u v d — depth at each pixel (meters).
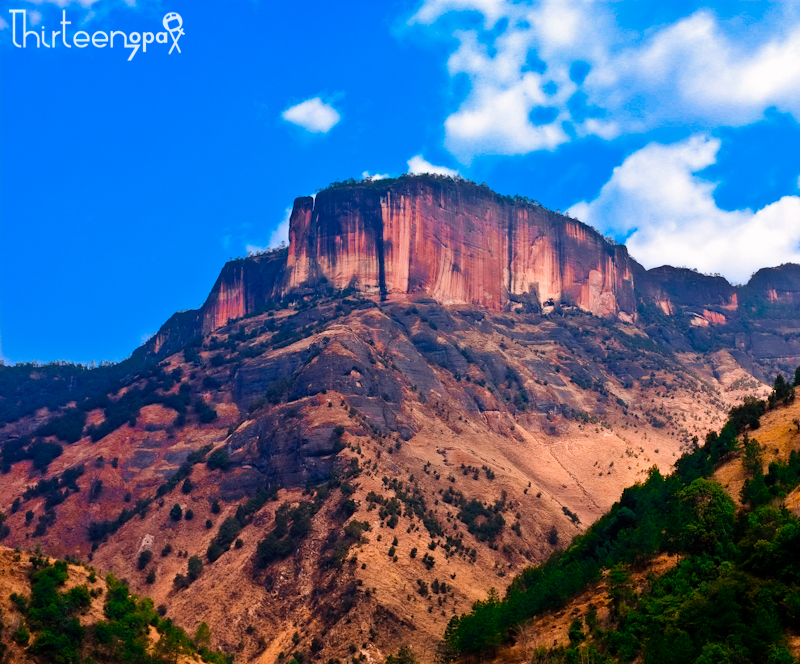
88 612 142.38
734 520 136.00
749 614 110.12
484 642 141.38
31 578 142.38
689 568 129.50
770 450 155.62
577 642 128.00
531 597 148.12
